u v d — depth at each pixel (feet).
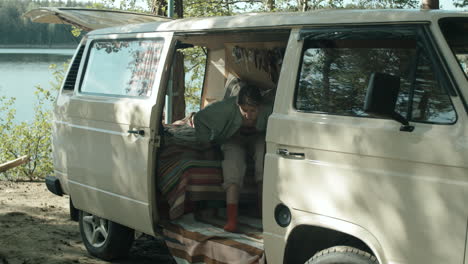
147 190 15.93
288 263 12.79
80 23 31.17
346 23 12.11
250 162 16.78
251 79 19.45
